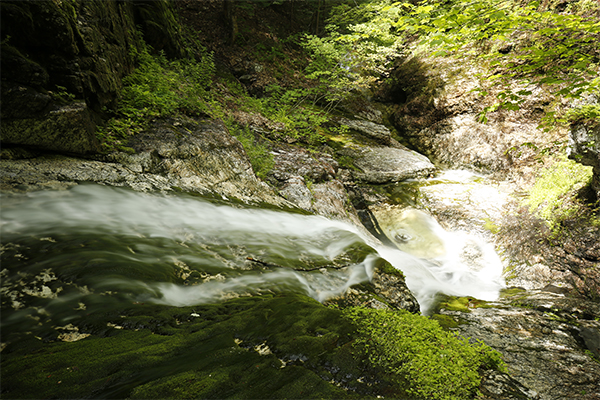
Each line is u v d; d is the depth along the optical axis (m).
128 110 6.34
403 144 14.10
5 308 2.42
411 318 3.15
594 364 3.56
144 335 2.39
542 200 8.48
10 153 4.10
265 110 12.09
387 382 2.22
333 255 5.02
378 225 9.47
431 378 2.31
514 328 4.57
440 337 2.95
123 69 6.98
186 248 4.00
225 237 4.62
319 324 2.79
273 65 15.29
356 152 11.83
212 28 15.16
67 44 4.67
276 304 3.08
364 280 4.41
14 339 2.18
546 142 10.04
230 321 2.70
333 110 14.82
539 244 7.54
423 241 8.84
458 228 8.98
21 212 3.45
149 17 9.59
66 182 4.21
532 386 3.07
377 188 10.64
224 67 13.91
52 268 2.88
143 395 1.83
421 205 9.98
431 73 14.44
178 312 2.76
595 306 5.37
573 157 7.29
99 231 3.66
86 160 4.88
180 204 4.96
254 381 2.07
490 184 10.47
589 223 6.99
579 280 6.52
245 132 9.47
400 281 4.50
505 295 6.71
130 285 2.94
